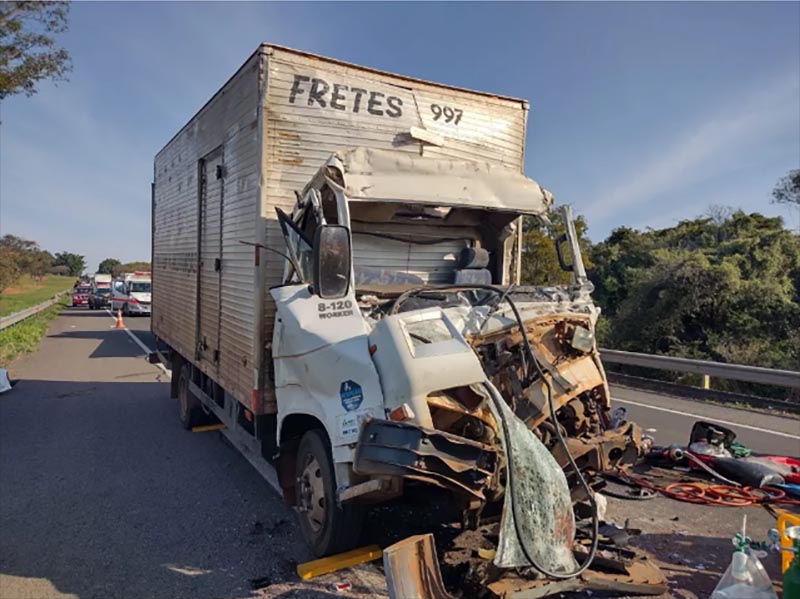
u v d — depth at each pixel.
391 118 5.91
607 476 6.34
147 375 14.09
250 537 4.95
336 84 5.64
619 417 4.30
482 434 3.53
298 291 4.59
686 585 4.06
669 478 6.36
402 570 3.20
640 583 3.79
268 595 3.97
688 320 16.23
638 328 16.58
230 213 6.21
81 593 4.05
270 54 5.33
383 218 5.12
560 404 3.81
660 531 5.03
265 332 5.29
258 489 6.16
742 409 10.30
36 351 18.83
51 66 17.19
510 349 3.96
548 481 3.43
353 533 4.22
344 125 5.68
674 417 9.60
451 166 4.96
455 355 3.58
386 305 4.19
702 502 5.66
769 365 13.50
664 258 17.88
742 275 16.27
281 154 5.38
